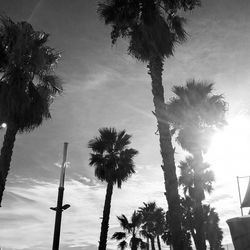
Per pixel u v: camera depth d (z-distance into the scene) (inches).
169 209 492.4
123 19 645.3
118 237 1366.9
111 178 1141.7
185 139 968.9
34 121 730.2
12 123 698.8
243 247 205.5
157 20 614.2
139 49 622.5
